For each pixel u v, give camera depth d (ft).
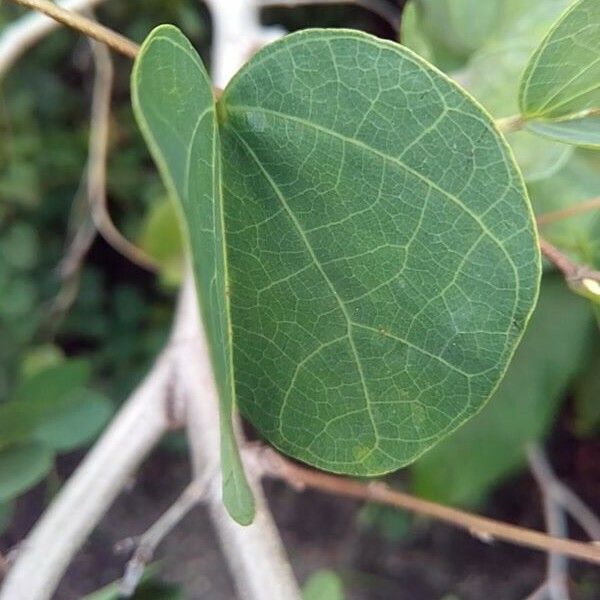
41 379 0.49
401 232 0.25
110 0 1.31
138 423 0.47
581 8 0.28
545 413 0.69
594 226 0.51
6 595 0.41
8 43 0.63
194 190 0.23
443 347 0.26
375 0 0.98
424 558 1.32
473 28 0.50
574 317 0.68
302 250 0.26
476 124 0.23
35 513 1.07
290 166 0.26
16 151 1.35
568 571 1.22
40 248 1.42
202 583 1.27
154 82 0.21
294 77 0.25
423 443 0.27
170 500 1.35
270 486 1.38
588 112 0.30
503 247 0.24
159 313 1.42
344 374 0.27
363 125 0.25
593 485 1.19
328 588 0.50
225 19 0.62
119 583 0.42
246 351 0.27
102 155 0.79
